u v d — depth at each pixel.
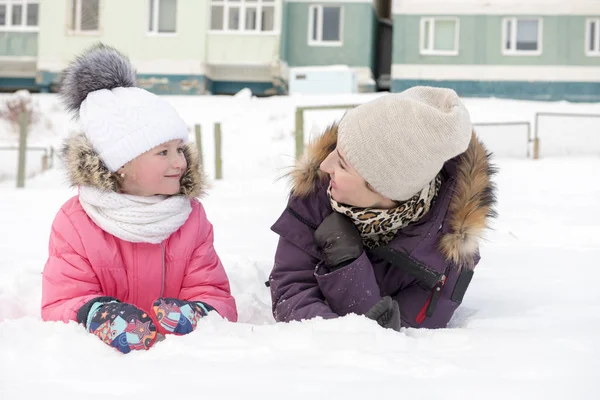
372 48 22.53
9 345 1.60
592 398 1.20
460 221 2.00
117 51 2.21
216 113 17.30
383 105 1.93
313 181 2.14
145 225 2.03
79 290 2.00
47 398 1.23
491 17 20.61
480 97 20.73
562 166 10.59
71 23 20.64
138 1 20.42
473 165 2.04
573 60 20.41
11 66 21.34
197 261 2.18
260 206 6.74
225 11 20.66
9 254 3.86
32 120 16.72
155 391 1.26
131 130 2.02
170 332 1.79
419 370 1.36
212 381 1.31
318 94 19.48
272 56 20.42
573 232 4.72
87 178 2.02
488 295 2.62
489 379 1.31
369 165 1.92
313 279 2.12
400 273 2.13
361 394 1.23
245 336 1.62
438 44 20.92
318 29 21.47
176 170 2.09
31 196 8.36
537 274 3.10
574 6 20.31
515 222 5.37
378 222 2.04
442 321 2.10
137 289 2.10
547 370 1.36
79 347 1.63
